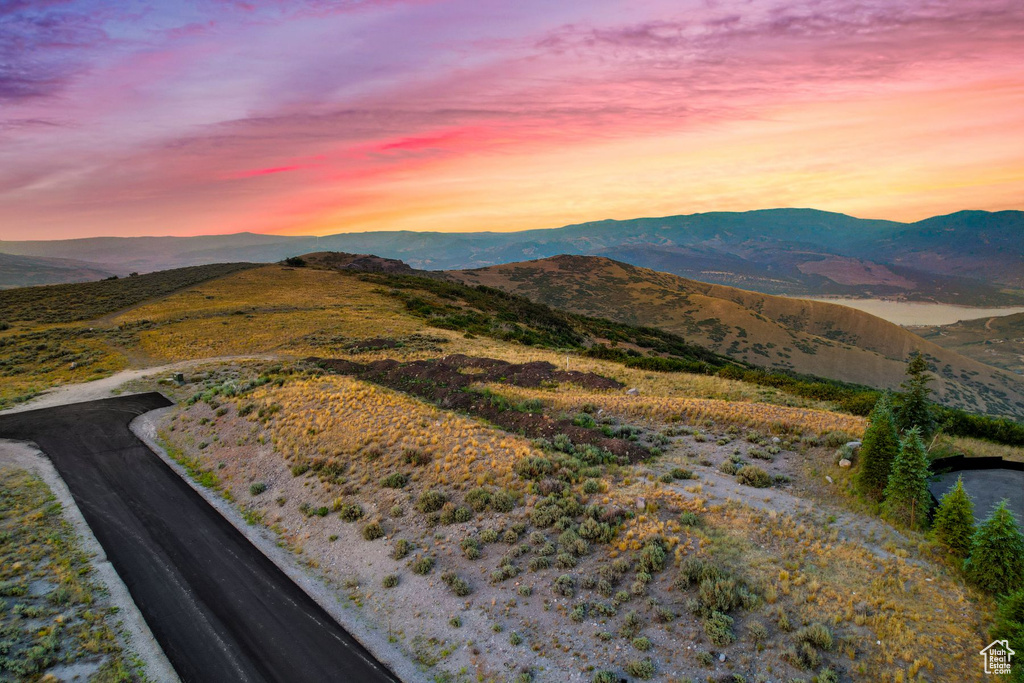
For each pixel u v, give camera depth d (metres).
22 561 19.61
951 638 13.34
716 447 26.00
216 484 26.77
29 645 15.33
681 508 19.42
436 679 14.20
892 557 16.39
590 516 19.44
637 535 18.19
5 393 42.53
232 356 53.97
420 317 76.56
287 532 22.06
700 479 22.08
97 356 53.44
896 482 18.33
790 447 25.50
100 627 16.44
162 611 17.34
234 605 17.62
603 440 26.58
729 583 15.23
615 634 14.76
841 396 40.44
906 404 27.39
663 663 13.58
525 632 15.34
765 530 17.83
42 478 27.30
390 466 25.19
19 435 33.75
